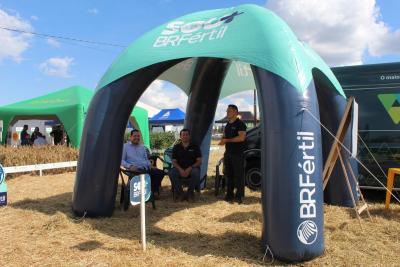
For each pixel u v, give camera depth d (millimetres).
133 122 17062
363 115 8125
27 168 11688
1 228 5805
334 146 5625
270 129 4613
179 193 7668
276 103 4621
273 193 4504
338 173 7145
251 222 6047
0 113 15273
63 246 4996
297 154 4488
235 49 5160
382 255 4691
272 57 4859
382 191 8711
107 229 5703
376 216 6469
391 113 7934
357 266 4359
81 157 6227
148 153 8586
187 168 7750
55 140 18031
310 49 6477
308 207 4457
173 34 6176
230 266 4348
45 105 15016
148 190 5027
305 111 4598
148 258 4559
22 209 6914
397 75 7938
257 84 4887
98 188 6137
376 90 8070
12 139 19422
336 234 5402
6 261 4523
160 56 5777
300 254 4406
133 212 6730
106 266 4359
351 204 7184
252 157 9055
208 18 6309
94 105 6172
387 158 7895
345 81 8320
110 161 6109
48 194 8531
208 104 9016
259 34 5160
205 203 7523
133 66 5965
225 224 5992
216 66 8727
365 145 7891
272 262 4457
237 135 7500
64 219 5992
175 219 6316
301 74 4777
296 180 4449
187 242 5160
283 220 4426
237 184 7574
